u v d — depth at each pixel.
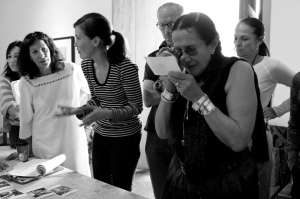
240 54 1.82
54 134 2.10
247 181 1.07
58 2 4.67
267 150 1.14
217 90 1.06
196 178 1.09
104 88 1.80
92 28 1.64
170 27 1.78
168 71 1.01
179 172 1.20
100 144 1.91
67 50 4.62
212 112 1.00
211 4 3.17
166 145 1.86
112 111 1.65
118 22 3.81
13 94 2.38
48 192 1.39
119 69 1.72
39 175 1.58
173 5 1.79
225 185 1.06
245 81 1.03
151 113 1.94
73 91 2.17
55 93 2.09
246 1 2.70
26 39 1.98
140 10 3.64
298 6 2.58
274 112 1.92
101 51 1.73
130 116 1.72
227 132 0.99
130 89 1.74
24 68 2.04
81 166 2.21
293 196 1.35
